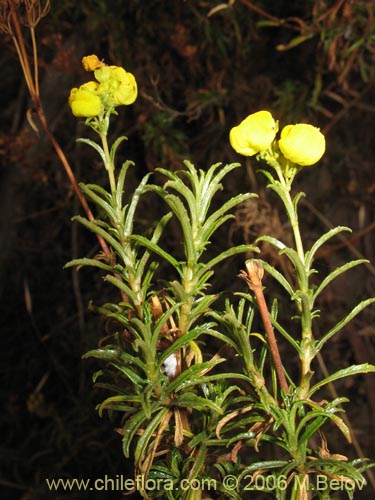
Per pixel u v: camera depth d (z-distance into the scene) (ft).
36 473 1.40
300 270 0.49
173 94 1.36
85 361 1.40
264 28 1.31
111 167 0.53
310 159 0.49
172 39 1.27
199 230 0.51
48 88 1.32
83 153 1.40
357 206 1.36
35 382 1.53
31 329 1.53
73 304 1.49
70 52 1.22
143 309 0.52
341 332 1.34
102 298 1.42
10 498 1.46
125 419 0.58
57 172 1.42
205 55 1.32
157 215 1.34
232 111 1.34
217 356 0.55
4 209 1.46
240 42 1.29
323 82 1.32
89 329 1.40
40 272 1.52
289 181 0.50
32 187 1.46
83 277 1.46
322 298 1.33
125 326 0.53
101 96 0.53
